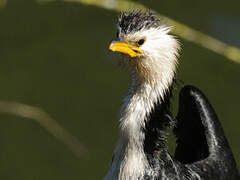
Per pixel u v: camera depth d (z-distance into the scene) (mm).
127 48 7805
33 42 17828
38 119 15180
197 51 17281
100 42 17641
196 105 8945
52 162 14156
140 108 7918
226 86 16375
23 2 18922
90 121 15297
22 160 14164
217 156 8633
